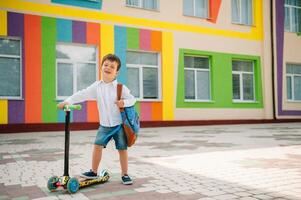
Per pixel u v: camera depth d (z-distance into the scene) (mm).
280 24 19234
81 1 13852
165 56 15633
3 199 3557
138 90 15086
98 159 4145
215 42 17078
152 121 15156
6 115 12383
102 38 14211
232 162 5582
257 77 18406
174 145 8117
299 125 16203
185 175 4590
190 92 16469
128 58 14930
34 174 4832
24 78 12703
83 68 13930
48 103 13086
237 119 17500
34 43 12906
